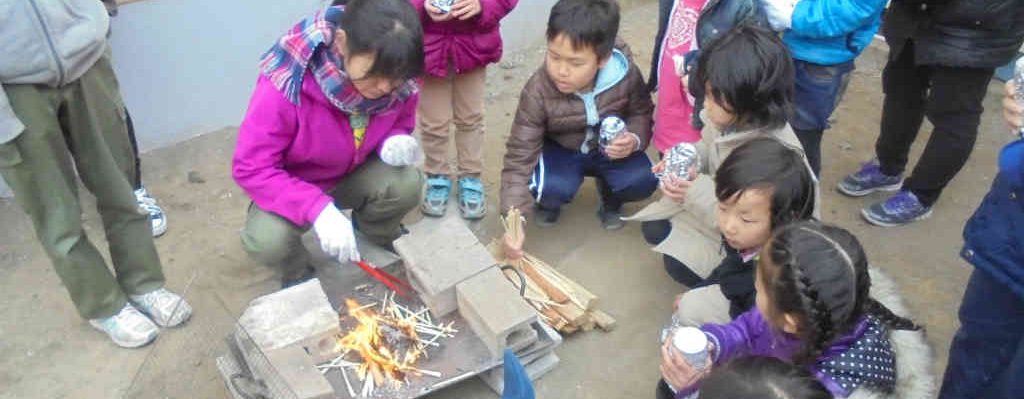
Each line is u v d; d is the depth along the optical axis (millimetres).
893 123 3635
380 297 2945
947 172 3455
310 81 2701
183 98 4047
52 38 2416
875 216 3670
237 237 3568
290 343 2488
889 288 2549
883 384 2137
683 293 3162
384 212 3156
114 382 2889
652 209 3193
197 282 3268
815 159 3416
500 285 2760
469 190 3686
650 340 3082
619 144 3254
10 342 3039
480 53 3393
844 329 2045
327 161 2949
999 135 4324
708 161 3066
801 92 3240
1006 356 2334
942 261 3473
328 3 4203
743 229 2494
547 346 2846
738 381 1706
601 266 3445
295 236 2934
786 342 2209
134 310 3049
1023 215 2154
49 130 2555
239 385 2549
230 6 3965
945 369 2838
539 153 3447
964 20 3057
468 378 2844
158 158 4031
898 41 3340
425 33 3277
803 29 3070
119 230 2947
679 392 2320
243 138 2746
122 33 3703
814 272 1955
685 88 3209
